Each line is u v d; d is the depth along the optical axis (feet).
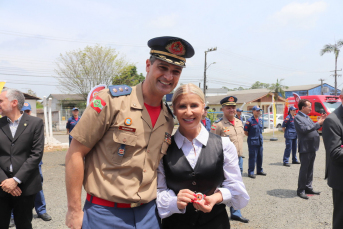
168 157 5.98
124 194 5.20
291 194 16.61
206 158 5.87
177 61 5.43
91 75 88.17
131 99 5.52
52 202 15.17
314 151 15.78
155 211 5.83
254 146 20.97
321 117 11.84
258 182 19.60
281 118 70.23
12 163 8.89
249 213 13.56
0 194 8.62
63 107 101.30
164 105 6.07
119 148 5.26
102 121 5.22
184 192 5.49
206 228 5.89
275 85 87.30
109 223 5.23
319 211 13.70
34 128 9.35
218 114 53.52
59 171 23.12
